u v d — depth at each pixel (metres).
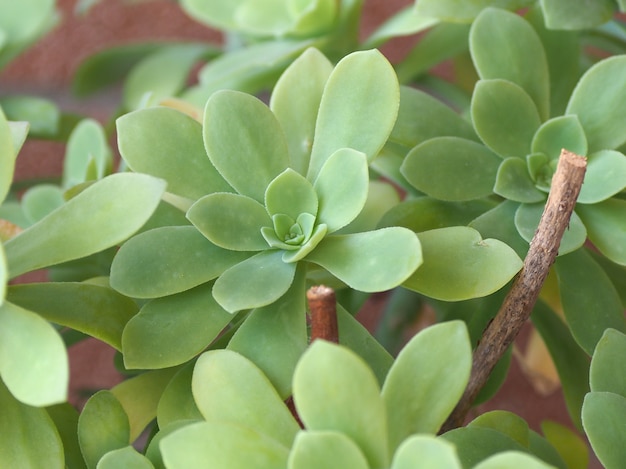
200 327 0.47
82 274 0.56
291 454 0.41
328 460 0.42
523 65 0.53
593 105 0.52
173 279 0.47
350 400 0.42
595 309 0.51
